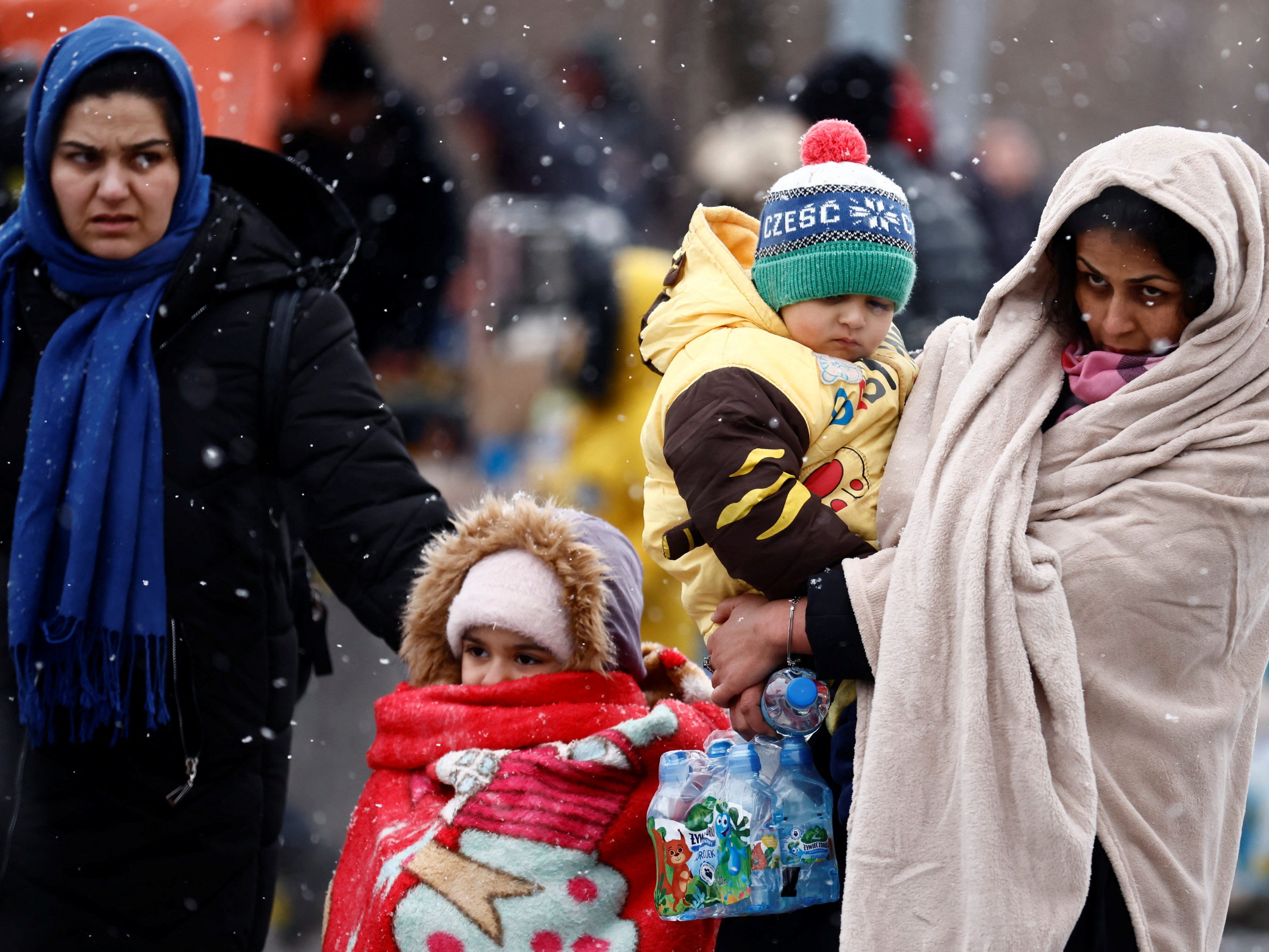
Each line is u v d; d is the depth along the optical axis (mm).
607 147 33281
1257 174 10391
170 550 13703
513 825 12000
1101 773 10281
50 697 13672
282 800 14641
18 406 14055
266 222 14516
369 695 23266
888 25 38500
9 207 19766
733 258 11852
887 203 11430
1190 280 10297
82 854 13766
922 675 10383
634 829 12031
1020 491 10539
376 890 12062
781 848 11023
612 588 12812
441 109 33188
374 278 28156
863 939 10180
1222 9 60062
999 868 9969
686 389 11320
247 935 14328
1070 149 57781
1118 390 10633
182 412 13875
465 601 12586
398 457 14203
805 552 10977
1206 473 10312
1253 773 21203
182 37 25484
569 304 24875
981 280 23188
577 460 24281
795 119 24734
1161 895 10273
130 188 13859
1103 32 58688
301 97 27328
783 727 11102
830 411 11328
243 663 14000
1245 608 10484
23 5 24781
